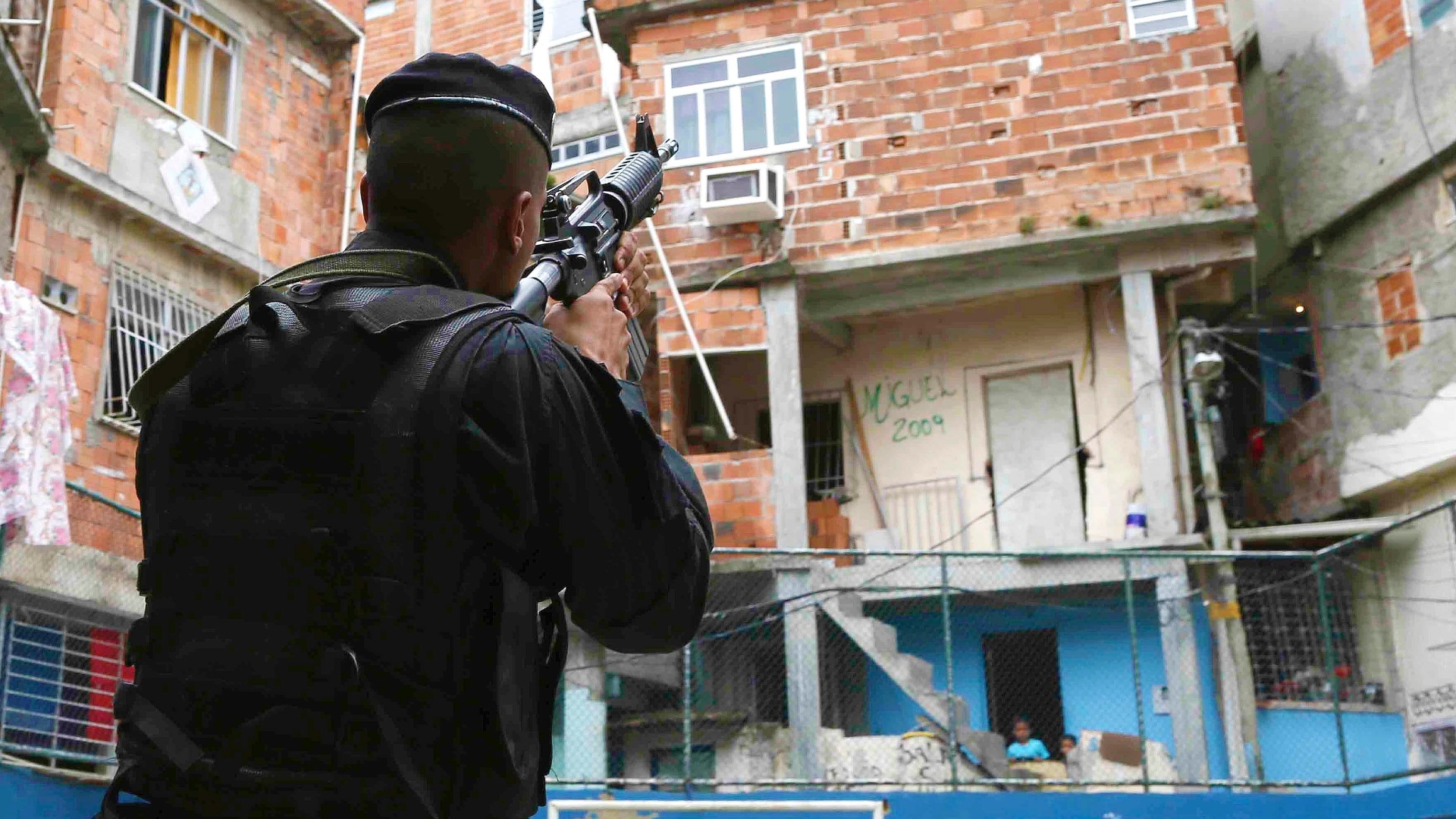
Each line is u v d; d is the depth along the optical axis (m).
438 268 1.54
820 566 14.91
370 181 1.61
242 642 1.32
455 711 1.33
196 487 1.40
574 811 11.80
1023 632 15.89
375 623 1.31
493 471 1.35
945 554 12.30
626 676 14.23
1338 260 17.06
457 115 1.58
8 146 12.41
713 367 17.61
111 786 1.36
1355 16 17.00
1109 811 11.84
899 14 16.61
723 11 17.00
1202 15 15.91
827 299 16.72
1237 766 13.91
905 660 14.34
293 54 16.53
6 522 9.71
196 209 14.58
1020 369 16.66
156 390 1.51
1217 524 14.66
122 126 13.88
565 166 17.44
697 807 11.80
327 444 1.36
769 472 15.40
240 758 1.27
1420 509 15.59
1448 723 14.28
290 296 1.48
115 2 14.06
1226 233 15.41
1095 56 16.00
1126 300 15.53
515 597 1.38
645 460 1.48
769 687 14.70
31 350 9.90
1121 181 15.59
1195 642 14.42
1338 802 11.77
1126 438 15.93
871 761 13.87
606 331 1.77
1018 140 15.98
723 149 16.61
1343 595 15.05
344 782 1.27
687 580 1.52
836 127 16.42
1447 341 15.32
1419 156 15.84
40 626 10.75
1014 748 14.31
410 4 18.45
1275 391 18.25
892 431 17.06
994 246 15.66
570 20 17.75
